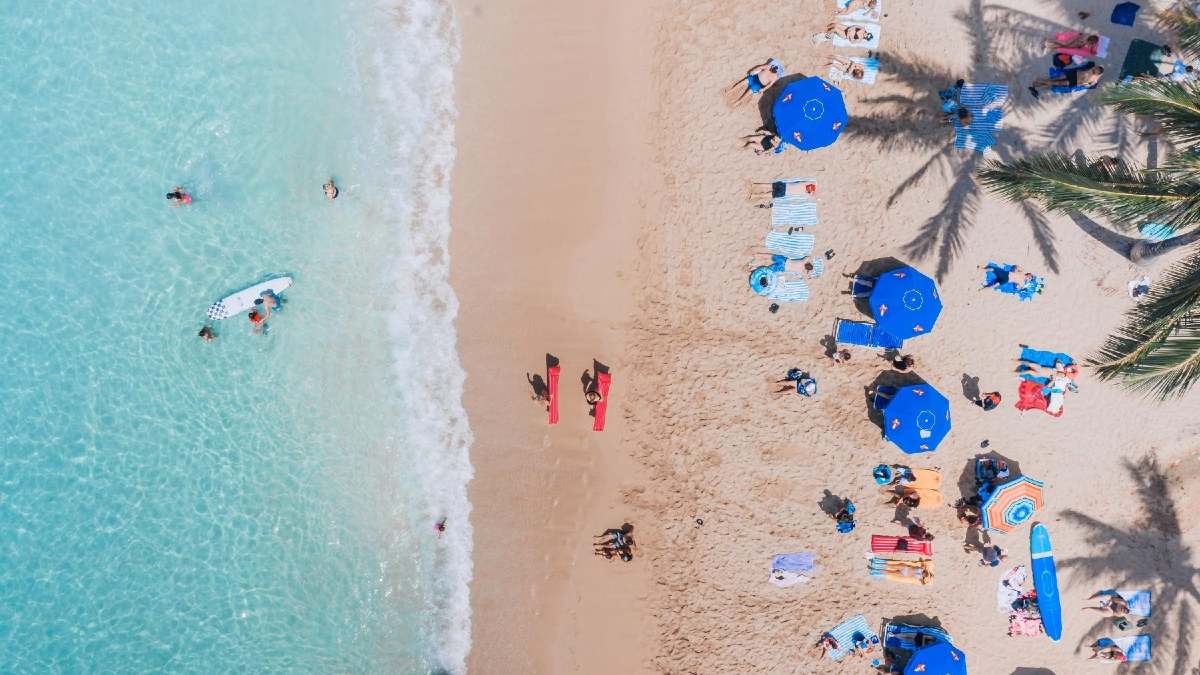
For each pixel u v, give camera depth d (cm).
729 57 1501
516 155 1518
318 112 1527
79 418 1527
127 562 1524
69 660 1523
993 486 1502
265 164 1529
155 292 1526
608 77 1506
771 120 1507
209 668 1525
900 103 1506
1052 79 1502
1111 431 1517
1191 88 1103
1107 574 1516
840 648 1505
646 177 1513
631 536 1514
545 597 1520
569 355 1519
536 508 1520
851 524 1499
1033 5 1509
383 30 1520
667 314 1520
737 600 1514
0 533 1517
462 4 1516
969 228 1509
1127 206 1116
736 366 1516
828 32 1502
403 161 1523
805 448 1517
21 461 1523
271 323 1527
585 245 1515
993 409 1514
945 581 1513
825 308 1513
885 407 1472
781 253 1510
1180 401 1510
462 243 1523
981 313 1512
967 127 1505
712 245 1512
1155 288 1379
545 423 1520
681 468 1520
